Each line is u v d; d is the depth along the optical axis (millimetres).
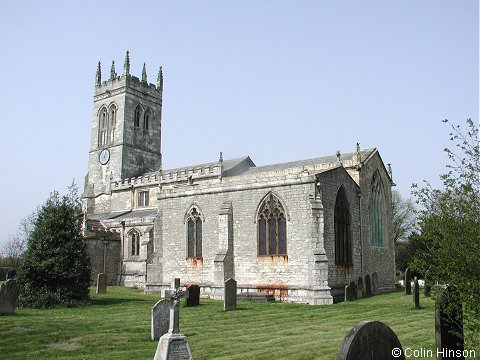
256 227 33156
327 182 32344
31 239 27438
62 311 24484
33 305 25469
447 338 10836
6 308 22281
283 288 31125
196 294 27844
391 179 43812
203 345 15516
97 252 49219
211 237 35438
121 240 51500
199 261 35844
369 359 8445
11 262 67250
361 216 36750
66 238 27859
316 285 29516
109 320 20938
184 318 22203
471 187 10078
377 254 38969
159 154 70562
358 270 35031
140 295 35594
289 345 15352
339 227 33312
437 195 10594
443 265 10297
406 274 33312
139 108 68750
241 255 33500
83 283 27906
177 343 12875
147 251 46750
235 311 24859
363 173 38250
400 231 71125
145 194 59406
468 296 10031
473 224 9961
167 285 37281
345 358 8000
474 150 10203
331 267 31219
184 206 37531
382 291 38844
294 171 40094
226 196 35062
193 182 51875
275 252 32031
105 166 66688
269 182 32938
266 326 19734
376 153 41375
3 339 16219
